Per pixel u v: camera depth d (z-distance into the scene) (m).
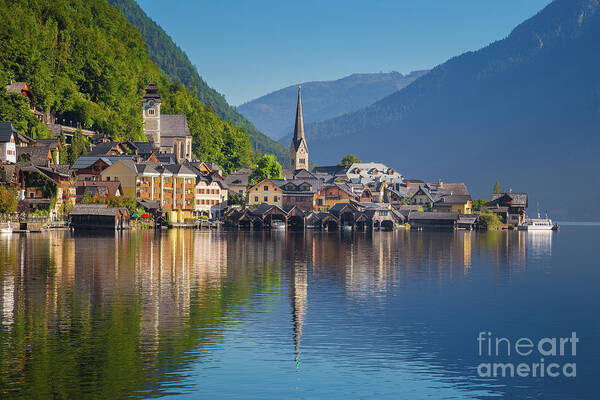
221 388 38.19
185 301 61.00
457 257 112.69
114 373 40.03
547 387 39.97
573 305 63.56
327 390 38.38
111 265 86.38
